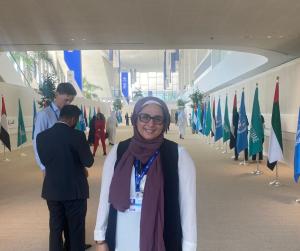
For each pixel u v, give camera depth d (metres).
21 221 5.44
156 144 1.87
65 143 3.33
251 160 11.62
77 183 3.39
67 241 3.73
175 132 28.94
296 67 9.84
